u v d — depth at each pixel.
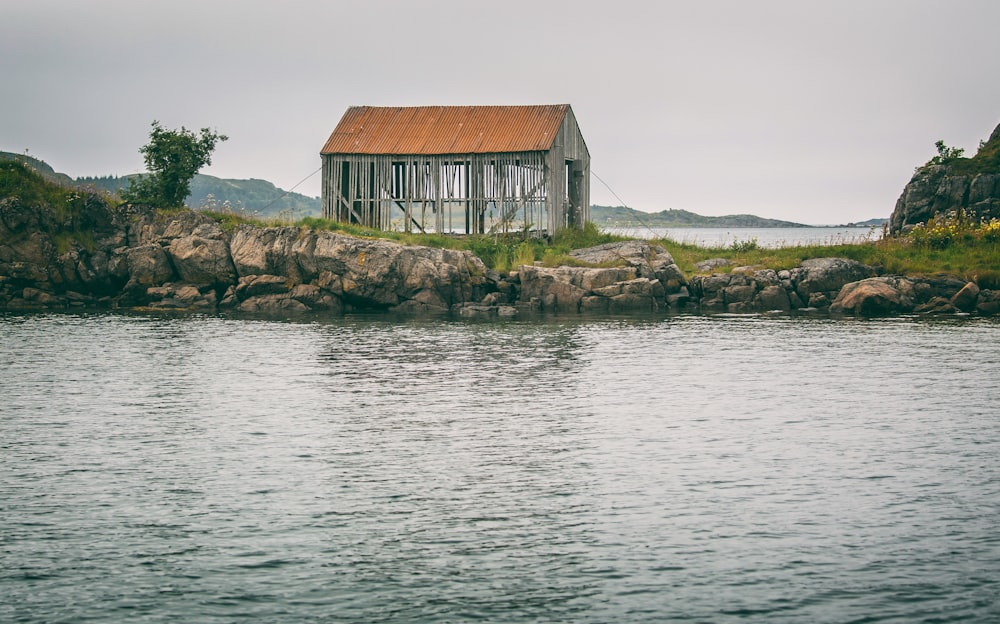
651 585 17.23
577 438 26.89
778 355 40.94
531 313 57.53
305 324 52.22
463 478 23.16
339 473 23.55
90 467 23.89
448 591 17.03
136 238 61.56
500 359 40.09
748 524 20.05
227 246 60.56
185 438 26.78
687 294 61.03
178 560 18.20
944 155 76.81
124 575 17.55
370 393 33.06
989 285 58.06
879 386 33.94
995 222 64.25
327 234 59.38
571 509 20.95
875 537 19.31
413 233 65.81
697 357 40.50
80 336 46.53
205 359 39.97
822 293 59.56
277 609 16.34
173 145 65.94
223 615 16.11
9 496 21.59
